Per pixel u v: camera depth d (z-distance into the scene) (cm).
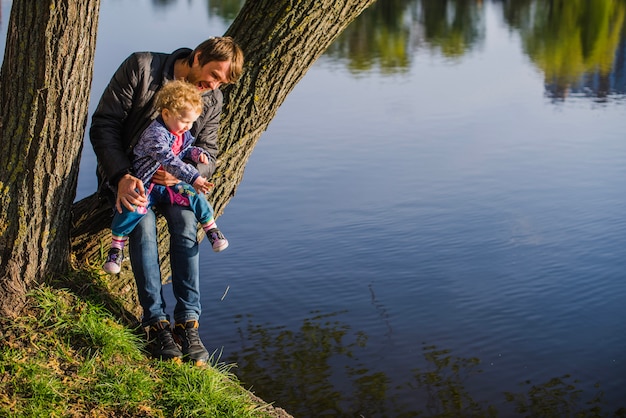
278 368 755
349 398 708
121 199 416
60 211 441
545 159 1438
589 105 1948
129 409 398
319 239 1060
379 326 840
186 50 435
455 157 1449
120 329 440
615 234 1073
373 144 1535
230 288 923
